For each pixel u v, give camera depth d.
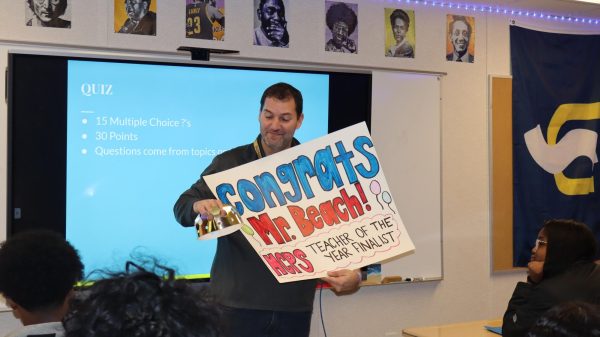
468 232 4.49
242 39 3.79
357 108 4.00
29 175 3.30
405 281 4.22
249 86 3.76
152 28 3.58
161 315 0.83
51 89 3.34
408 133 4.24
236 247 2.29
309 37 3.97
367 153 2.36
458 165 4.45
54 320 1.57
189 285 0.91
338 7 4.05
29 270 1.53
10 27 3.29
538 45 4.70
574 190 4.75
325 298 4.02
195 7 3.68
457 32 4.44
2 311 3.26
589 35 4.84
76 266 1.60
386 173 4.16
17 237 1.60
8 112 3.25
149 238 3.54
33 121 3.30
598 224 4.80
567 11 4.77
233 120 3.72
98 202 3.44
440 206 4.36
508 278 4.64
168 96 3.59
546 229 3.01
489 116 4.55
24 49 3.29
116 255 3.46
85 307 0.85
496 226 4.56
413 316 4.30
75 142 3.39
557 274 2.93
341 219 2.30
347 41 4.08
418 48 4.30
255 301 2.26
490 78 4.54
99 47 3.43
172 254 3.58
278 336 2.28
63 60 3.36
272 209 2.29
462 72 4.46
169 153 3.59
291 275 2.16
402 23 4.25
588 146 4.79
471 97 4.50
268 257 2.21
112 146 3.47
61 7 3.39
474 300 4.52
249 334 2.26
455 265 4.45
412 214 4.26
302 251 2.23
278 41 3.88
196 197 2.31
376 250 2.24
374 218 2.29
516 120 4.62
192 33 3.67
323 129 3.90
